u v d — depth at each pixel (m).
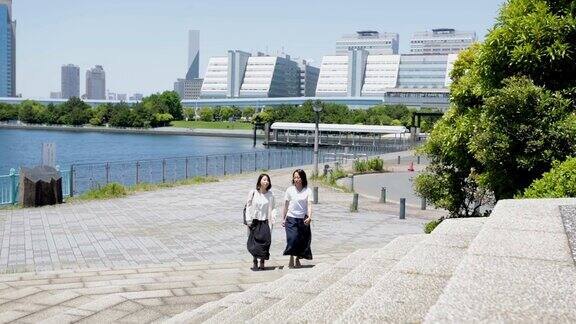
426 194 9.98
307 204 9.95
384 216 18.95
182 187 26.53
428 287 3.35
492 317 2.46
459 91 8.87
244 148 100.56
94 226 15.37
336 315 3.42
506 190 7.48
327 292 4.01
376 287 3.36
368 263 4.92
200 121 187.50
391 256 5.19
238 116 194.50
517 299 2.69
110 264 10.88
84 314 6.46
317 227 16.28
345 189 27.55
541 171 6.97
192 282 8.48
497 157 7.03
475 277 3.04
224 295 7.61
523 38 7.07
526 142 6.81
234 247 12.86
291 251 9.95
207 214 18.14
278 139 114.75
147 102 184.75
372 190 28.23
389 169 41.00
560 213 4.83
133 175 44.69
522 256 3.46
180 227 15.53
